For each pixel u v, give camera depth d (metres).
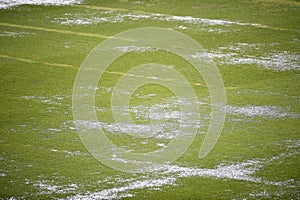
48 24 71.69
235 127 45.06
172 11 76.75
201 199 34.22
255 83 54.84
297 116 47.22
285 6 79.12
